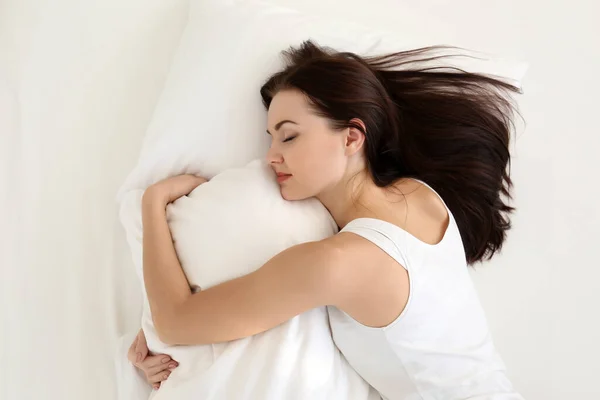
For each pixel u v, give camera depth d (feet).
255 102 3.39
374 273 2.62
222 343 2.81
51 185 3.58
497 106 3.56
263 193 2.98
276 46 3.45
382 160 3.12
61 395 3.15
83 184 3.61
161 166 3.43
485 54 3.81
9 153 3.58
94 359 3.25
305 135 2.86
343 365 2.96
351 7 4.06
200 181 3.38
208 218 2.95
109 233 3.53
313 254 2.57
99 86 3.74
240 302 2.65
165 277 2.86
